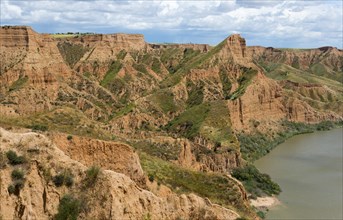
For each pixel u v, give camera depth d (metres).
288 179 118.31
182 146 103.25
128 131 137.38
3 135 40.19
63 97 157.62
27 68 154.62
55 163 39.72
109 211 38.38
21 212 35.94
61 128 79.50
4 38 165.25
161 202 43.91
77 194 38.69
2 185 36.12
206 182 63.91
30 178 37.50
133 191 41.72
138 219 40.53
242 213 59.25
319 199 101.19
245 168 121.12
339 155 147.75
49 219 36.94
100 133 89.69
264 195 103.19
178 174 64.19
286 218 89.12
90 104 160.00
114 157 49.66
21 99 134.50
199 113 164.12
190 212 46.31
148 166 62.03
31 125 75.44
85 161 48.78
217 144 131.62
